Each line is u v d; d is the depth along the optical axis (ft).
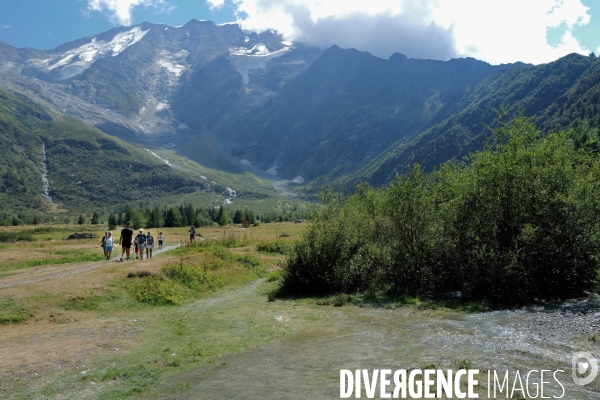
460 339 47.03
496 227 77.87
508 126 83.61
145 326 54.65
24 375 36.01
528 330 50.14
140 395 33.09
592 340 44.09
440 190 85.81
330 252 86.02
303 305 73.15
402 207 85.71
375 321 58.59
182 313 65.16
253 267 122.42
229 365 40.16
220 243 184.03
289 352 43.91
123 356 42.09
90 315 60.39
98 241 215.10
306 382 34.58
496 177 78.69
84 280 75.41
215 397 32.14
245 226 471.62
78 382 35.29
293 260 86.99
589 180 73.61
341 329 54.24
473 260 74.69
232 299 82.48
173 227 477.77
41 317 56.44
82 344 45.42
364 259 85.25
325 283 84.74
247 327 55.57
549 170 76.02
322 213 90.79
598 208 71.31
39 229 409.08
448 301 72.54
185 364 40.47
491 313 61.98
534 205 75.72
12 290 66.08
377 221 91.71
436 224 81.41
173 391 33.76
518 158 77.87
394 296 77.87
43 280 77.97
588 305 61.41
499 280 70.85
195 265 100.99
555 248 71.36
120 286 74.13
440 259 79.82
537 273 71.82
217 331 53.36
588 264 70.38
